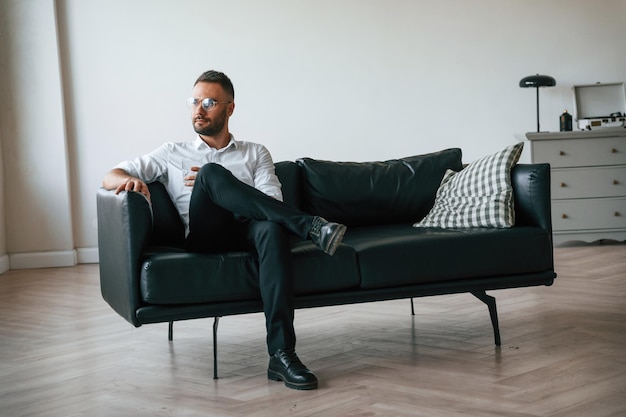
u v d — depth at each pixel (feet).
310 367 9.62
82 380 9.49
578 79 22.13
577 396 7.95
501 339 10.70
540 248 10.46
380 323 12.17
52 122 20.79
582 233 20.24
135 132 21.44
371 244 9.95
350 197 11.92
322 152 22.08
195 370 9.73
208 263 9.05
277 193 10.77
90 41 21.15
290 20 21.79
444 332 11.30
